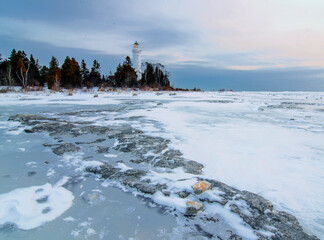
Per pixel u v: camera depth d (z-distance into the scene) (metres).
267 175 2.80
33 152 3.61
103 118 6.97
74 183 2.54
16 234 1.70
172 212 2.00
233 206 2.07
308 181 2.63
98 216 1.94
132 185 2.46
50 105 11.15
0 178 2.66
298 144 4.19
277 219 1.89
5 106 10.50
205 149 3.84
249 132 5.16
